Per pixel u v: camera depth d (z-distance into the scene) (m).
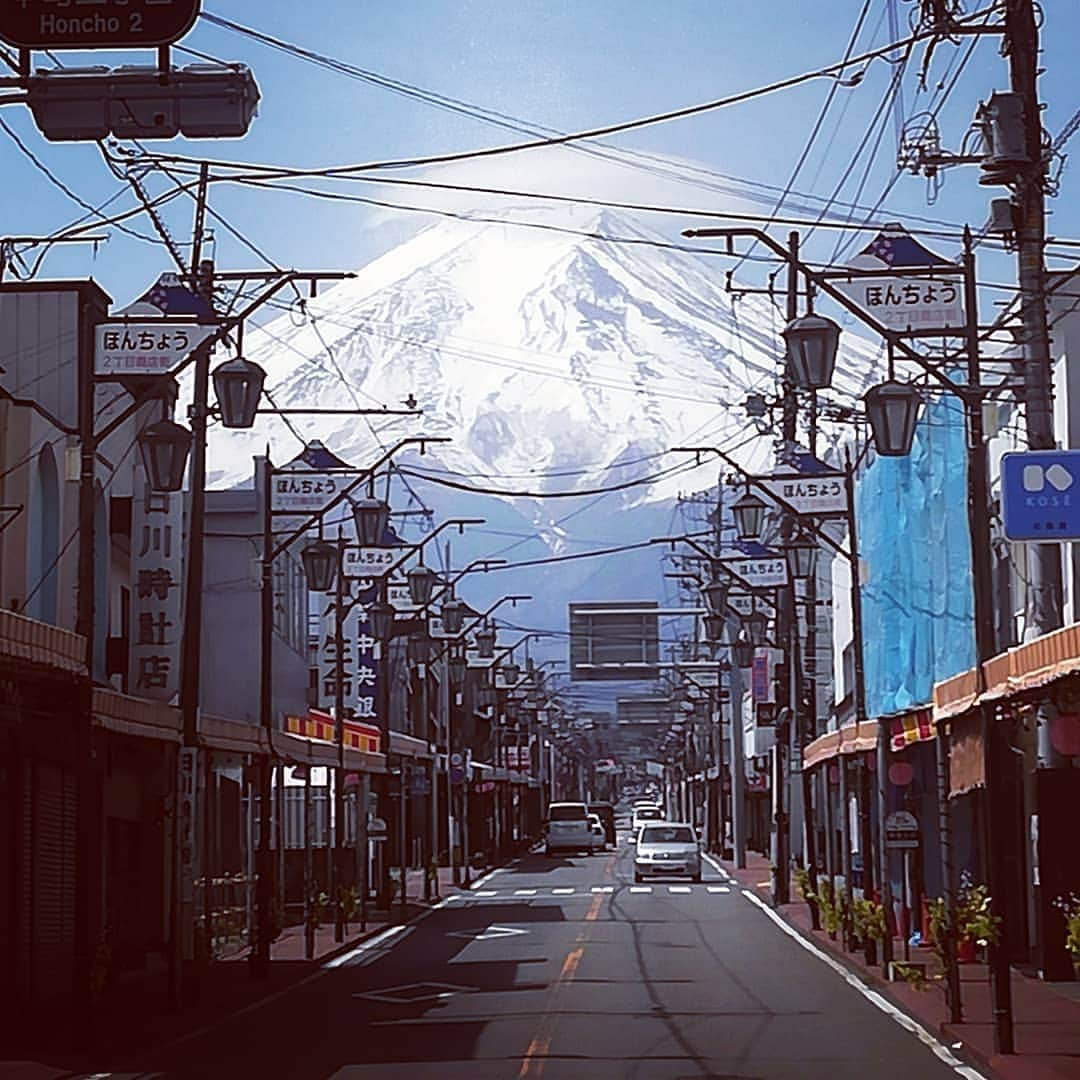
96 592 36.28
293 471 32.31
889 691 41.91
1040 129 22.14
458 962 32.41
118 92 13.51
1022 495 18.73
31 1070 18.58
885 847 28.02
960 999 22.17
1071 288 30.33
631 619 69.75
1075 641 16.19
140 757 32.50
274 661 49.34
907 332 21.27
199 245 25.95
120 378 21.94
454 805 74.88
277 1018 23.67
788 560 39.53
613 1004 24.77
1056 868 26.80
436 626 68.88
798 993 26.12
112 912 31.17
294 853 46.91
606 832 110.50
